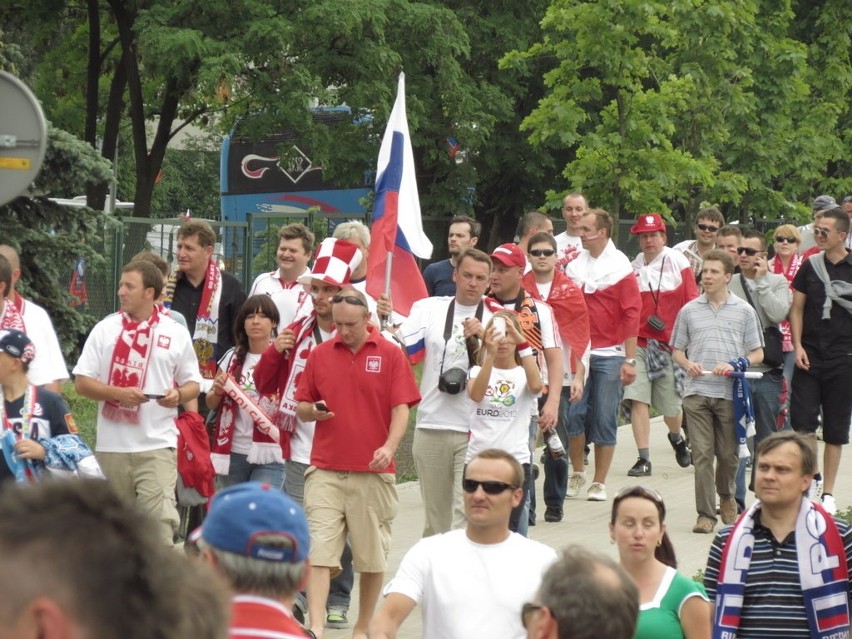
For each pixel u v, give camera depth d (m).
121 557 5.30
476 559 17.12
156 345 25.55
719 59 74.75
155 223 69.38
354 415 24.22
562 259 41.78
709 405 35.28
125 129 134.12
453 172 99.81
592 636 10.29
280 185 107.38
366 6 84.31
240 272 77.19
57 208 55.09
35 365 23.52
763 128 84.31
